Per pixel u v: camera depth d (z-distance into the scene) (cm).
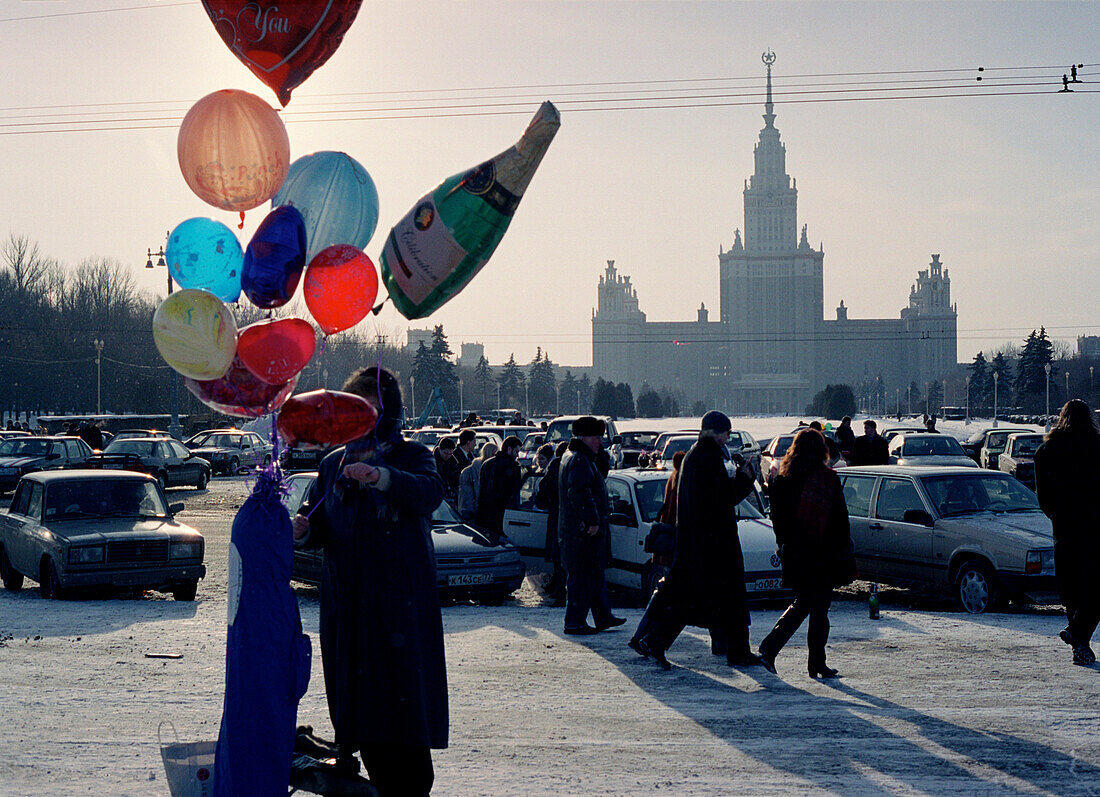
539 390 18325
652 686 771
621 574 1262
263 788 409
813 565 788
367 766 419
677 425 11500
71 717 676
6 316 9044
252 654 414
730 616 822
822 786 540
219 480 3841
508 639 963
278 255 427
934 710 694
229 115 430
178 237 434
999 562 1145
